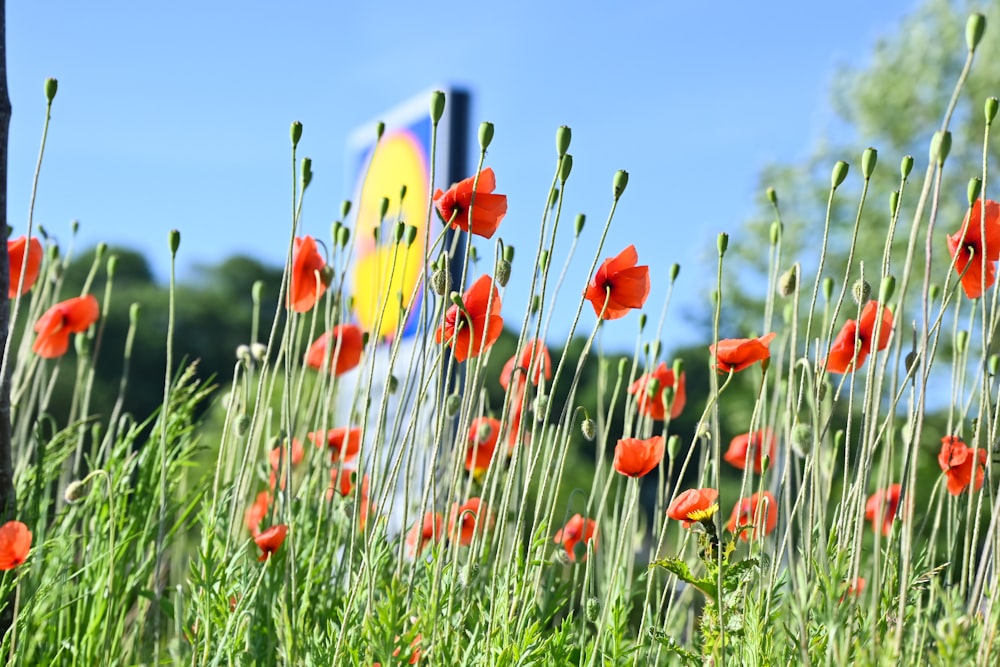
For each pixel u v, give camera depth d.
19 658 1.97
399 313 1.80
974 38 1.22
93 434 2.44
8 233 2.25
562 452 1.90
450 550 1.94
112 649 2.09
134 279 25.36
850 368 1.79
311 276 2.17
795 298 1.79
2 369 2.10
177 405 2.45
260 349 2.30
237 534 2.14
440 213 1.77
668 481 2.10
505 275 1.75
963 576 1.70
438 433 1.67
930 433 7.01
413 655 1.68
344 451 2.17
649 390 2.16
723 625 1.55
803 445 1.70
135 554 2.26
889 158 14.77
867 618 1.64
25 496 2.25
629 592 2.14
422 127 4.57
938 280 12.05
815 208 15.92
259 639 1.98
